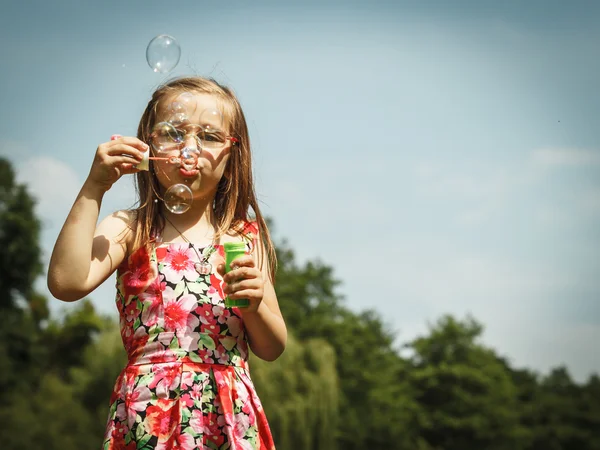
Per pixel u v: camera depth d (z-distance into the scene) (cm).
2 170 3047
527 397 4619
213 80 240
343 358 3769
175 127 218
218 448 196
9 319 2841
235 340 208
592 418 4341
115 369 2177
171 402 195
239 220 234
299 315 3847
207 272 210
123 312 209
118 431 196
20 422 2183
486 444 3934
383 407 3747
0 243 2997
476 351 4181
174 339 200
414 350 4309
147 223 215
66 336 3334
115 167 202
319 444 1912
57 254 195
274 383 1908
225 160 224
